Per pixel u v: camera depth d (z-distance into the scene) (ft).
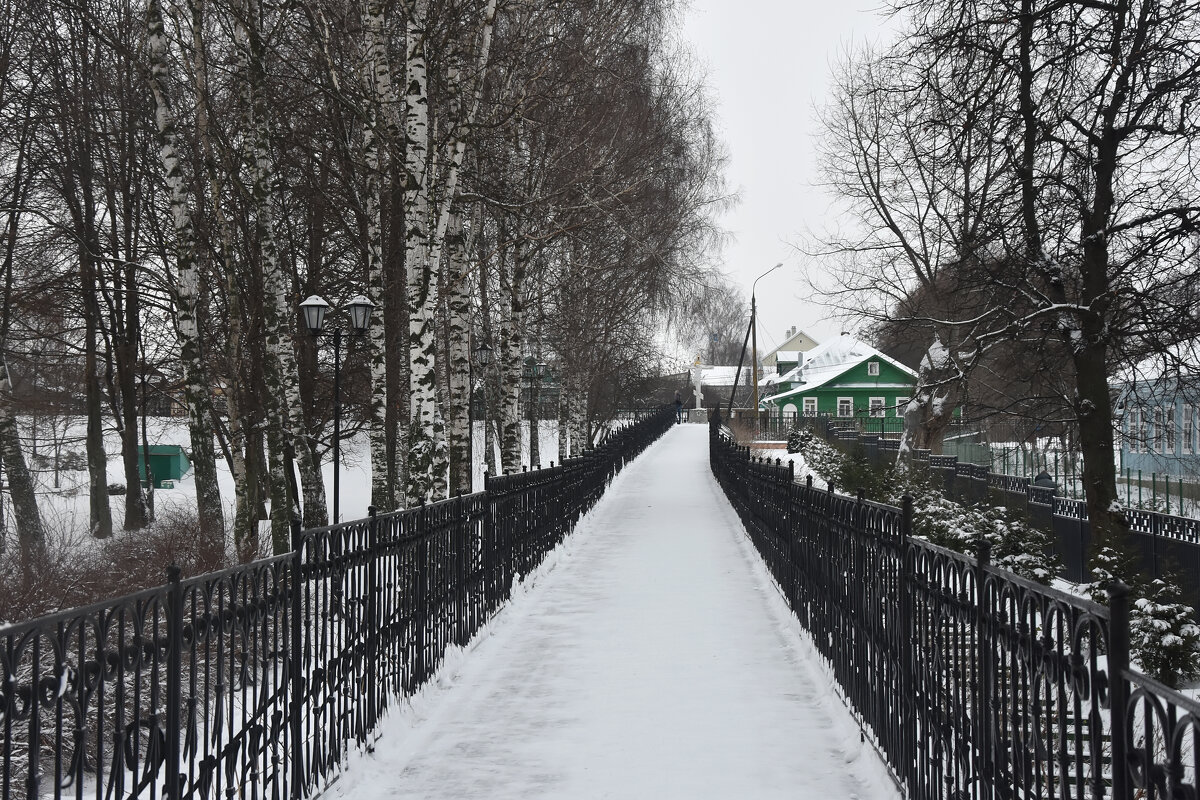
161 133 52.75
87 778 18.78
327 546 18.76
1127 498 69.10
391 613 23.04
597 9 64.03
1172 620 31.04
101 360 96.89
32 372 99.60
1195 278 45.65
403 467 74.13
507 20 61.21
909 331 100.42
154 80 51.83
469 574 32.27
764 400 271.49
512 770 19.81
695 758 20.40
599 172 70.74
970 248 52.95
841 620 24.98
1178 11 42.01
